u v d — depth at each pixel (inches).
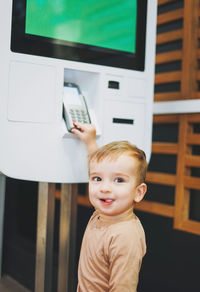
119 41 57.8
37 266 56.1
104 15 56.0
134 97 59.7
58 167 52.2
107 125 56.7
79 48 53.6
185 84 79.5
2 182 92.7
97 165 40.9
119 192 39.8
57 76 51.8
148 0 60.8
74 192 56.8
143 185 42.0
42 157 51.1
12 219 105.5
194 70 79.7
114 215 41.1
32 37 49.6
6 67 48.1
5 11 47.8
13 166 49.1
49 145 51.4
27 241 104.4
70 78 58.3
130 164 40.3
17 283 98.4
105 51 56.2
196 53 79.7
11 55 48.3
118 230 39.8
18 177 49.6
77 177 53.7
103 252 40.4
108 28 56.4
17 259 101.1
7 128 48.6
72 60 53.0
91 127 52.6
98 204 40.9
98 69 55.3
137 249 39.3
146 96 61.4
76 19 53.2
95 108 56.2
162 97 85.7
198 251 75.0
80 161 54.0
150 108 62.1
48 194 54.6
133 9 59.1
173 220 81.4
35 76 50.1
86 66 54.2
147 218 87.4
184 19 79.7
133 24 59.2
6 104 48.3
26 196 107.3
